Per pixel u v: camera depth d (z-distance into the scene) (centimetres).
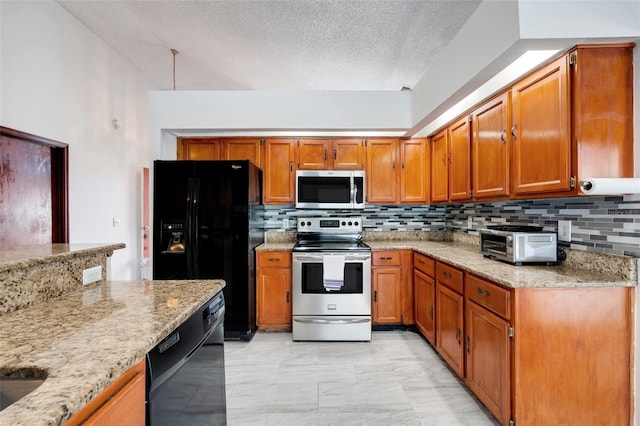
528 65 176
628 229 153
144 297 127
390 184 339
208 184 288
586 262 176
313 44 287
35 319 101
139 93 435
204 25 287
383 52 293
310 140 337
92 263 149
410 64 313
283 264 308
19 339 85
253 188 304
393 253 308
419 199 339
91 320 100
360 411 187
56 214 308
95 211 358
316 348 274
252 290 302
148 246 454
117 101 391
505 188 203
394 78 349
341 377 225
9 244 260
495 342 168
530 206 226
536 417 152
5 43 250
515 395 152
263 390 209
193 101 294
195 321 117
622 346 152
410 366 241
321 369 236
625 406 152
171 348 99
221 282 155
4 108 250
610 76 151
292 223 366
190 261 288
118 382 76
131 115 419
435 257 247
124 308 113
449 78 215
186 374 111
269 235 366
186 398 110
